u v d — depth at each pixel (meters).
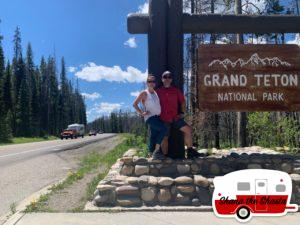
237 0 11.84
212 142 14.00
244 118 10.84
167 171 4.79
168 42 5.39
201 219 3.89
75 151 15.43
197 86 5.49
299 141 9.50
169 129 5.18
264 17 5.48
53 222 3.81
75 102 80.62
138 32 5.45
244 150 7.20
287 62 5.46
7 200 5.23
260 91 5.43
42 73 59.44
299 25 5.50
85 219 3.90
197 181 4.46
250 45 5.45
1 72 37.78
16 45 50.22
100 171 7.75
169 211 4.20
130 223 3.76
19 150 16.25
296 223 3.76
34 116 51.25
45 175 7.79
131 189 4.39
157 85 5.30
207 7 13.89
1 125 33.50
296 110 5.43
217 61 5.43
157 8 5.35
